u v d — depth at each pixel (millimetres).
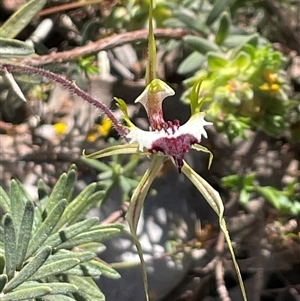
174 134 104
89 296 123
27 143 179
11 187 122
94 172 176
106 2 176
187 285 171
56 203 125
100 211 166
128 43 159
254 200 171
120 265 159
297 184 171
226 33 154
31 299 111
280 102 146
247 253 172
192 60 156
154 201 173
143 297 165
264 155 175
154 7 163
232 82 143
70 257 115
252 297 175
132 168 161
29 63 147
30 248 116
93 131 175
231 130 145
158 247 167
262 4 176
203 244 168
